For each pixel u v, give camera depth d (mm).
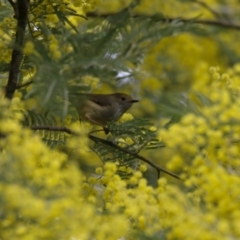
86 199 9969
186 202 9328
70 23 10922
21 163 8438
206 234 8867
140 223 9109
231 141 9836
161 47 20516
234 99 10578
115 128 11008
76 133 10883
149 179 13156
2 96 10758
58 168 8734
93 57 9430
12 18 11234
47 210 8273
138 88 18688
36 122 10883
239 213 8969
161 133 9773
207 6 20594
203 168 9438
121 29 9969
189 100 11039
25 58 11039
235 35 21812
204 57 21812
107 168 9844
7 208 8250
